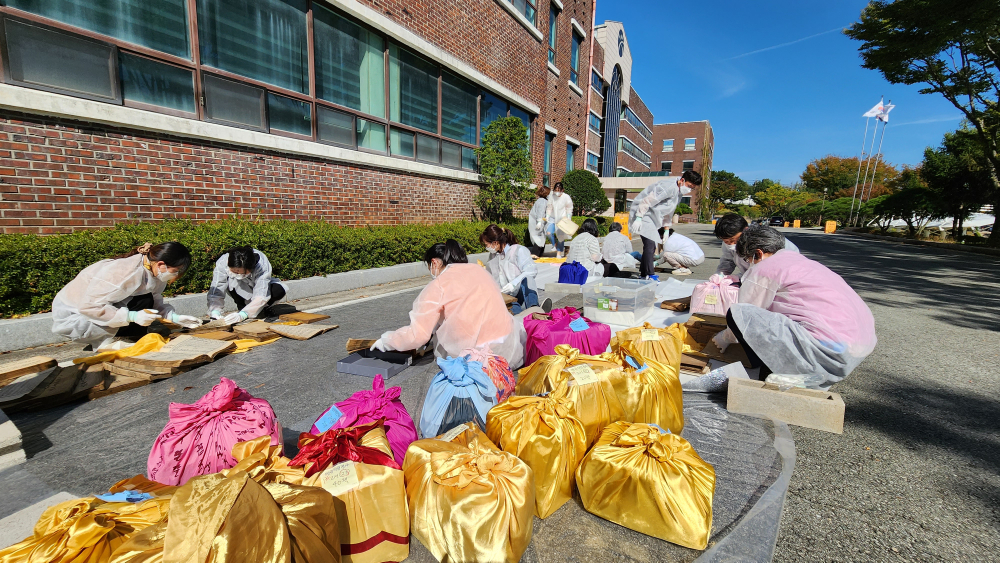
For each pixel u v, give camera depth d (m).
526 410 1.96
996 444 2.48
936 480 2.15
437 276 3.35
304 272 6.09
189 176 5.61
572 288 6.13
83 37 4.69
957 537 1.76
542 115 15.46
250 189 6.34
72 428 2.47
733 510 1.87
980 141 16.91
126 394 2.90
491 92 12.52
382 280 7.19
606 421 2.25
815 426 2.64
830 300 2.78
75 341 3.76
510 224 12.28
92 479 2.02
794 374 2.87
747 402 2.78
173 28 5.48
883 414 2.86
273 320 4.64
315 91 7.36
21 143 4.26
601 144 31.45
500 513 1.51
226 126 5.95
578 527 1.79
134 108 5.08
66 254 3.88
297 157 7.00
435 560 1.58
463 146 11.56
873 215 29.53
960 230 21.94
